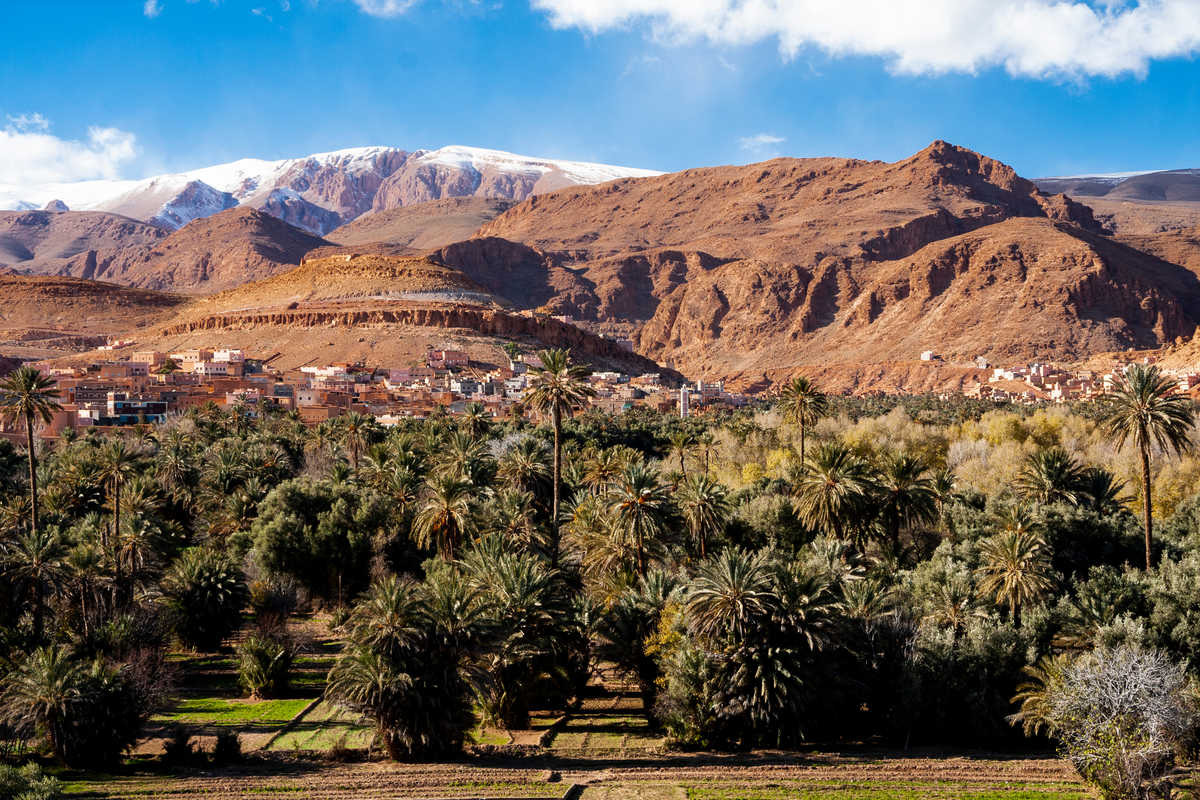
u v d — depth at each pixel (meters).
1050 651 53.06
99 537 67.12
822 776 46.91
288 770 47.59
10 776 38.59
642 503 62.66
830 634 50.47
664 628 54.31
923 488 70.31
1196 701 43.75
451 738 50.03
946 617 56.03
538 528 70.44
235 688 61.31
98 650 56.66
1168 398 64.38
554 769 48.06
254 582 73.44
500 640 51.91
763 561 52.34
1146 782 41.09
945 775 46.94
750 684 50.31
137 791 43.84
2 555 60.00
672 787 45.38
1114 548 69.69
